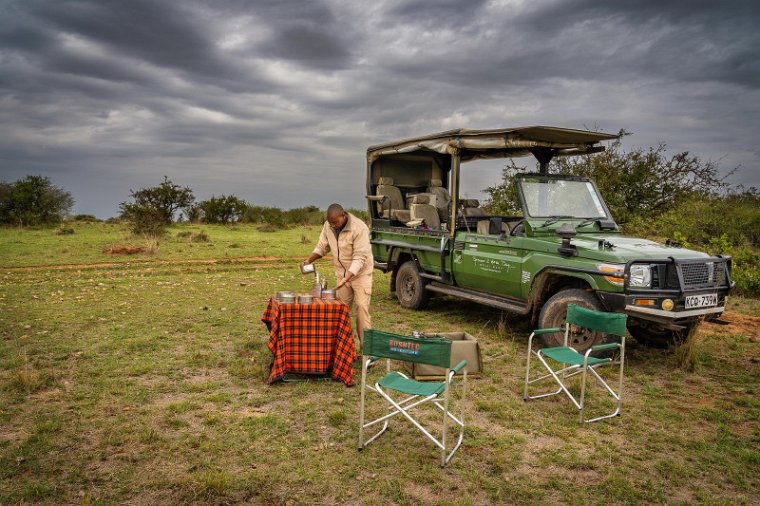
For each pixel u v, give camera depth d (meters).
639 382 6.12
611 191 14.31
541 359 5.41
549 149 8.82
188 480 3.74
